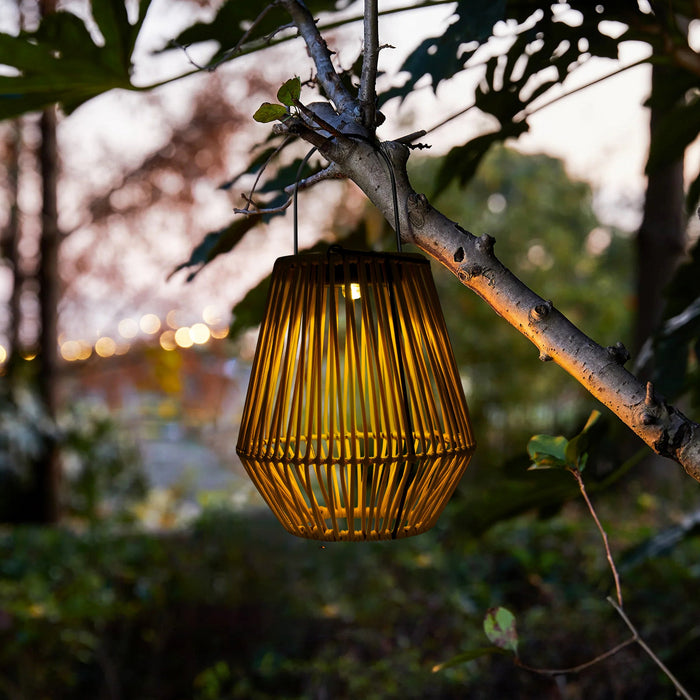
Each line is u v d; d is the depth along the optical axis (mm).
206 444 12039
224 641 4582
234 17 1981
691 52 1984
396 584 4844
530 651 3898
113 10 1778
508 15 1861
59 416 8891
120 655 4453
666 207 6070
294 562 4988
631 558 2770
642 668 3543
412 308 1271
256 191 2078
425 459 1221
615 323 12547
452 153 2236
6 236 8859
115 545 5602
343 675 3971
